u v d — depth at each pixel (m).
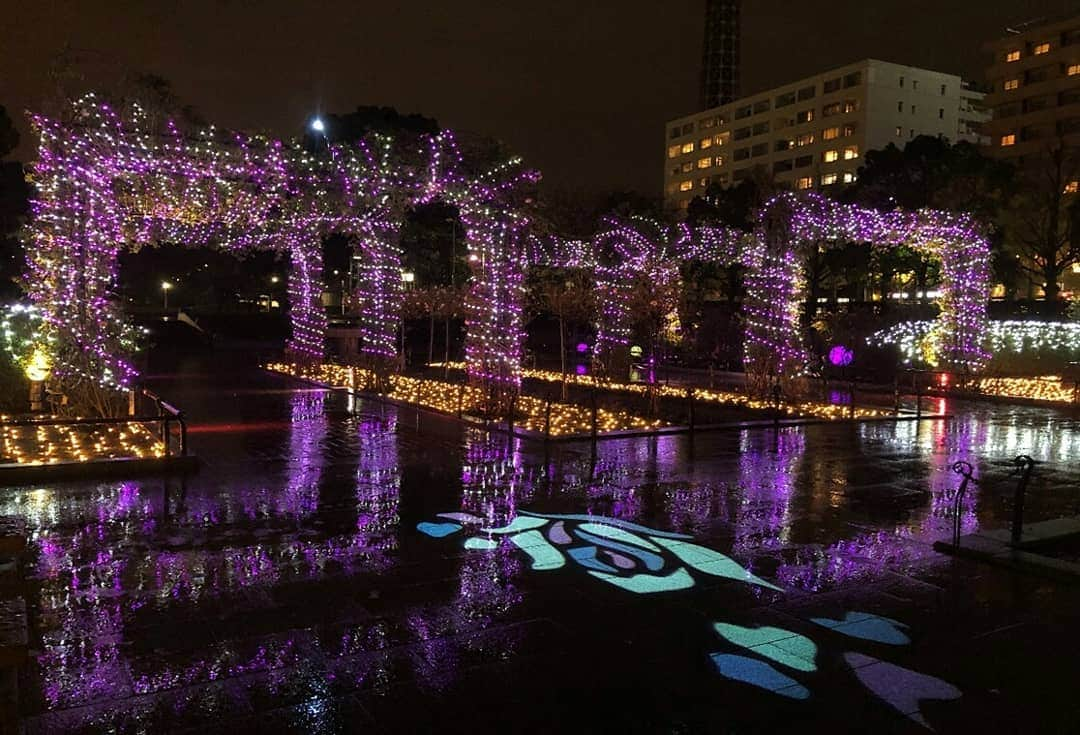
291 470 12.18
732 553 8.27
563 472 12.34
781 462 13.59
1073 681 5.43
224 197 17.36
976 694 5.24
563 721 4.81
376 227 23.30
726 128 122.88
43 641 5.86
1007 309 36.91
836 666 5.61
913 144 41.47
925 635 6.18
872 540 8.83
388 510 9.83
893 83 101.56
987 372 28.22
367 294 23.97
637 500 10.59
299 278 29.36
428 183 17.77
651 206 49.62
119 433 14.80
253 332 58.41
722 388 26.55
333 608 6.56
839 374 30.88
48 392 16.33
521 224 18.44
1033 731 4.79
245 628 6.13
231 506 9.88
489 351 18.31
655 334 27.92
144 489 10.71
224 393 23.69
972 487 11.81
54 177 14.33
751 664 5.62
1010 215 39.88
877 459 14.12
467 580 7.29
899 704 5.09
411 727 4.71
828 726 4.80
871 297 49.72
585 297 30.98
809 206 21.47
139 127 15.03
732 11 173.00
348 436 15.62
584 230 39.56
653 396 20.80
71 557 7.81
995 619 6.51
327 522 9.22
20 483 10.94
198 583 7.12
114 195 16.17
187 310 66.81
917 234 24.41
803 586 7.27
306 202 18.88
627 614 6.51
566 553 8.17
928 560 8.12
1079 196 37.66
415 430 16.48
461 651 5.76
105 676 5.31
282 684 5.23
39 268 15.00
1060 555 8.36
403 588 7.06
